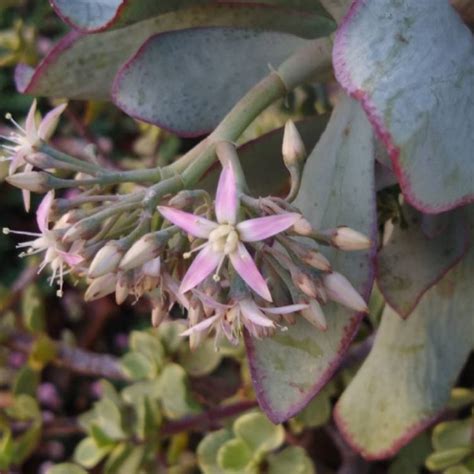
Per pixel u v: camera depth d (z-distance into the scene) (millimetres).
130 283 174
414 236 204
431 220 202
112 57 212
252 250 179
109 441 256
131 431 258
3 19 399
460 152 170
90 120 309
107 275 176
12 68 421
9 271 414
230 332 174
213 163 186
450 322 210
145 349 263
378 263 204
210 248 167
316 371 181
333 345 181
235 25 206
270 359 183
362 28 170
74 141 350
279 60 207
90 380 370
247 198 171
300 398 181
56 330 387
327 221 184
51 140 349
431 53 171
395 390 210
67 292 382
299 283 171
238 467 240
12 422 280
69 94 216
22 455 271
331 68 201
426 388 209
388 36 170
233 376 299
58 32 389
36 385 280
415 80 168
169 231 171
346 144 186
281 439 240
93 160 191
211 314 174
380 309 244
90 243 177
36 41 330
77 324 387
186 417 259
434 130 167
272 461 242
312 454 277
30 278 324
